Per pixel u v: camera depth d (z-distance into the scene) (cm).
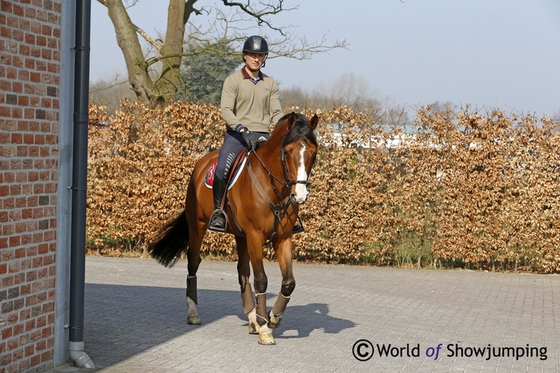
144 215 1477
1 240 558
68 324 650
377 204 1412
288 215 720
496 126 1373
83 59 645
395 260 1446
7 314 566
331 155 1415
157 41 2086
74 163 650
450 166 1391
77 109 647
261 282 741
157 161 1462
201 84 3225
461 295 1112
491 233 1373
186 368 645
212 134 1460
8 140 564
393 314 938
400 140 1398
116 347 717
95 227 1486
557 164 1354
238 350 718
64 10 630
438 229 1396
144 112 1469
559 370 679
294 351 721
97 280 1176
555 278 1329
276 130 714
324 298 1053
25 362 592
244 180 742
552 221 1355
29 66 588
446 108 1394
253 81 789
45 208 615
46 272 619
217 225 774
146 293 1060
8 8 559
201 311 927
